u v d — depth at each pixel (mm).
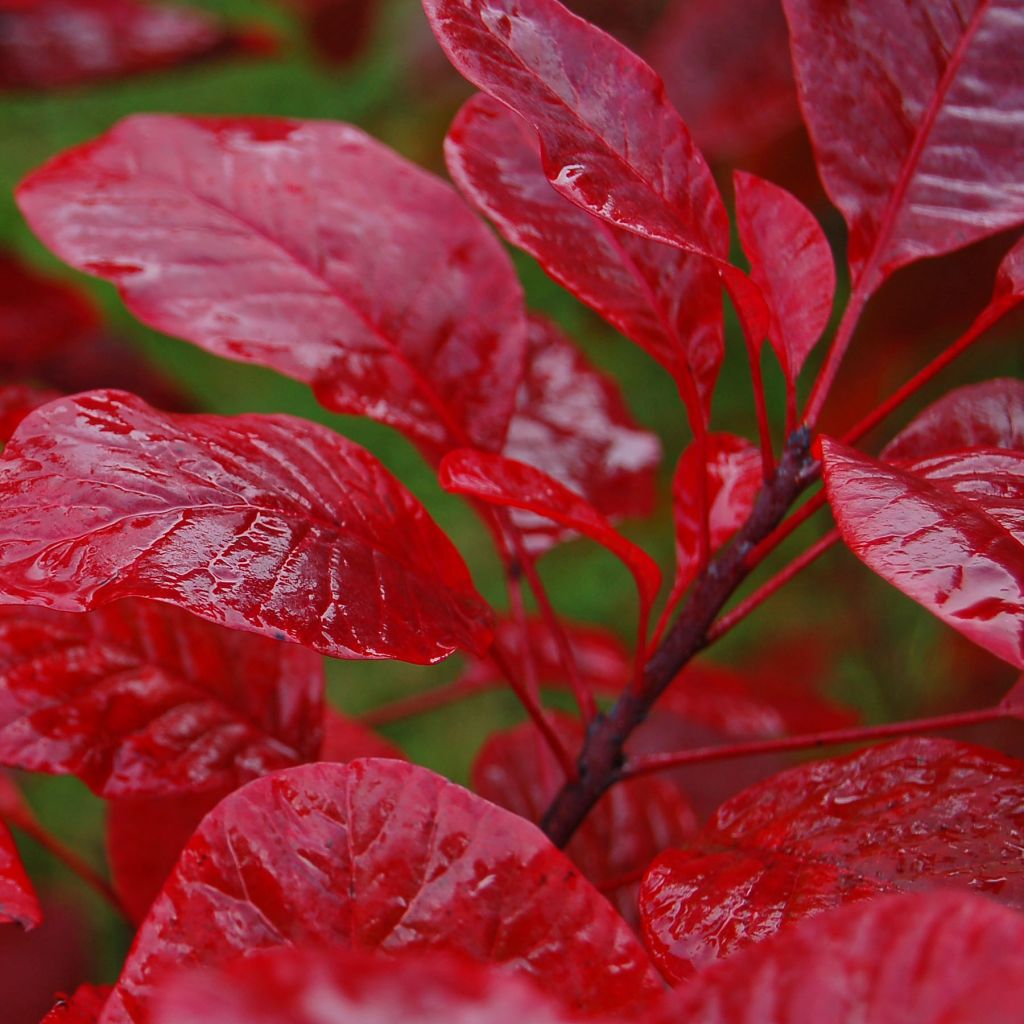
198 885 575
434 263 664
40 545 585
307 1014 379
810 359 1145
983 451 592
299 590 592
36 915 583
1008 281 619
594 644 751
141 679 647
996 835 602
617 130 605
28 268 767
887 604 1101
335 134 669
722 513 660
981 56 641
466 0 604
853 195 640
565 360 716
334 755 692
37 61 782
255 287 655
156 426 604
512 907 576
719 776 785
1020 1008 475
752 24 827
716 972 523
